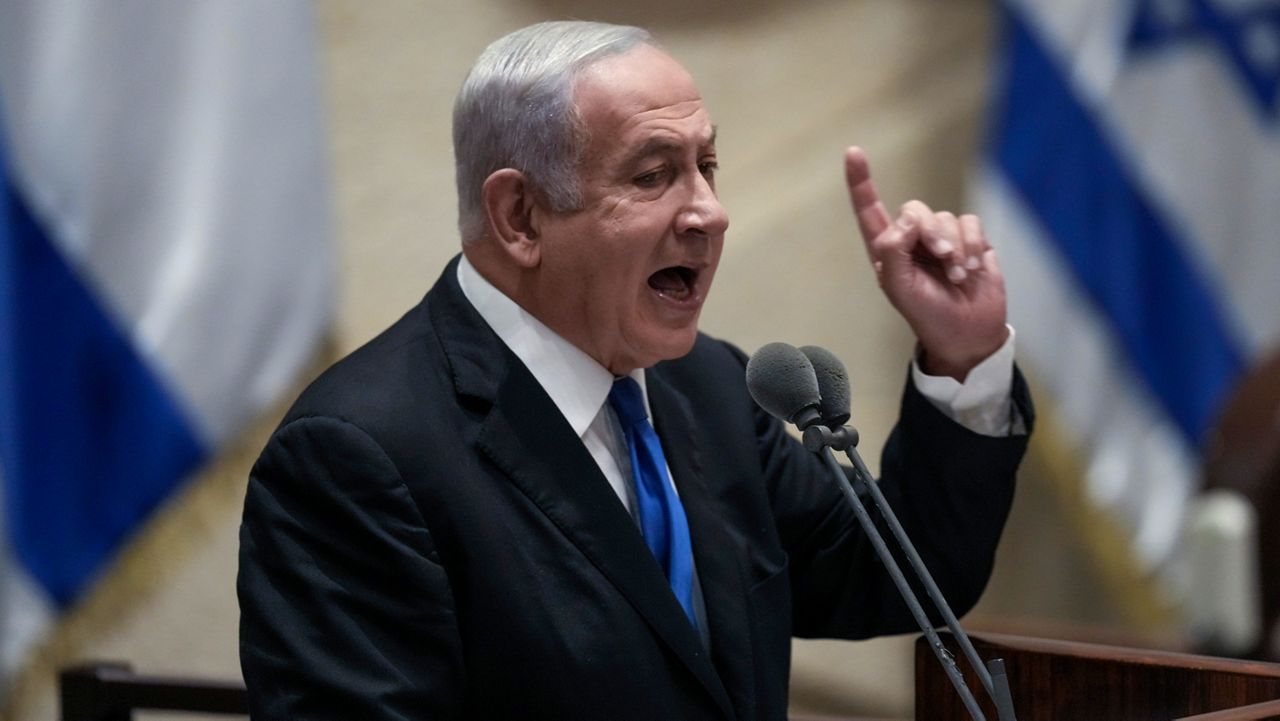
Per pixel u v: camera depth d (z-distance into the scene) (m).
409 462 6.54
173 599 13.89
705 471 7.42
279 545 6.43
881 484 7.79
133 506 13.15
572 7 15.77
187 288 13.08
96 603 13.55
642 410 7.26
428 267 15.40
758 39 16.62
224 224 13.23
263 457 6.61
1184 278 16.98
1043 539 17.58
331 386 6.76
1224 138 17.09
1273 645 14.30
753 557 7.37
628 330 6.90
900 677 17.27
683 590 7.01
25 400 12.63
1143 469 17.09
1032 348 16.64
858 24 16.88
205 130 13.14
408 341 7.01
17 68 12.53
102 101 12.73
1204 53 17.05
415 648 6.36
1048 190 16.67
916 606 6.20
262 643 6.34
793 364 6.43
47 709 13.38
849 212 16.88
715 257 6.93
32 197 12.53
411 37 15.30
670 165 6.79
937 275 7.59
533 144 6.74
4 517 12.52
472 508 6.55
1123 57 16.84
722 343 8.23
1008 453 7.54
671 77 6.85
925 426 7.57
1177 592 17.20
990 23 17.08
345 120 15.15
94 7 12.70
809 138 16.84
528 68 6.80
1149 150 16.92
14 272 12.48
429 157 15.38
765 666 7.17
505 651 6.46
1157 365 17.03
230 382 13.40
